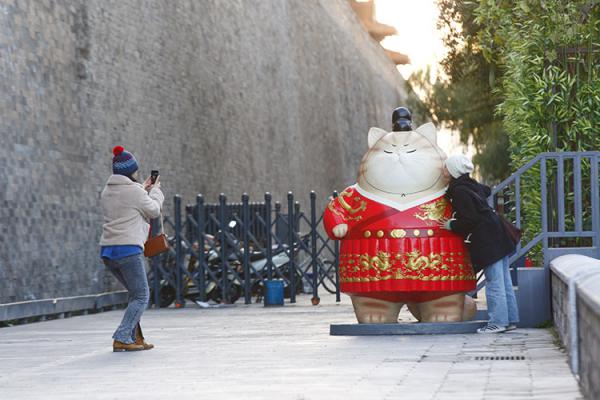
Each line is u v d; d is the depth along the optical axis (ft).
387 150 43.29
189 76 110.52
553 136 47.78
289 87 165.07
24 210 68.08
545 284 44.37
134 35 92.84
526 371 27.66
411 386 25.17
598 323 19.42
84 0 80.74
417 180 42.65
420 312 44.37
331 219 43.50
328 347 37.96
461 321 43.57
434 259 42.22
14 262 66.13
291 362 32.65
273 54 155.22
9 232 65.67
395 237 42.45
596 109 46.96
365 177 43.55
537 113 47.62
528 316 44.37
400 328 42.57
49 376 31.55
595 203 44.52
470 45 134.31
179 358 35.86
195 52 113.60
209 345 41.19
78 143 78.23
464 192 41.86
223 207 78.59
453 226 42.14
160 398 24.75
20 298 66.69
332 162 196.54
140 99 93.81
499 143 136.56
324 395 24.00
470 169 42.57
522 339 38.70
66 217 75.15
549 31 47.21
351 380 26.91
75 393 26.68
